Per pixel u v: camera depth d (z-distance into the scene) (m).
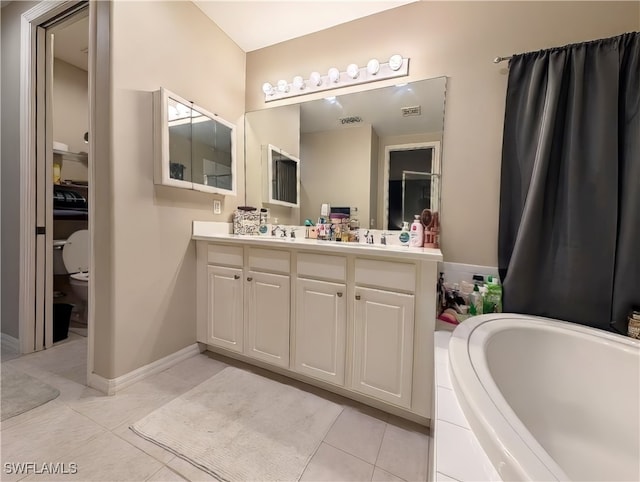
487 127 1.61
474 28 1.63
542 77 1.41
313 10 1.91
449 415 0.75
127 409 1.42
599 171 1.27
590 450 1.04
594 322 1.30
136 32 1.58
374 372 1.44
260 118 2.33
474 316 1.33
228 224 2.25
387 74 1.85
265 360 1.76
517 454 0.56
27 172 1.90
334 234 1.94
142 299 1.67
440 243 1.71
